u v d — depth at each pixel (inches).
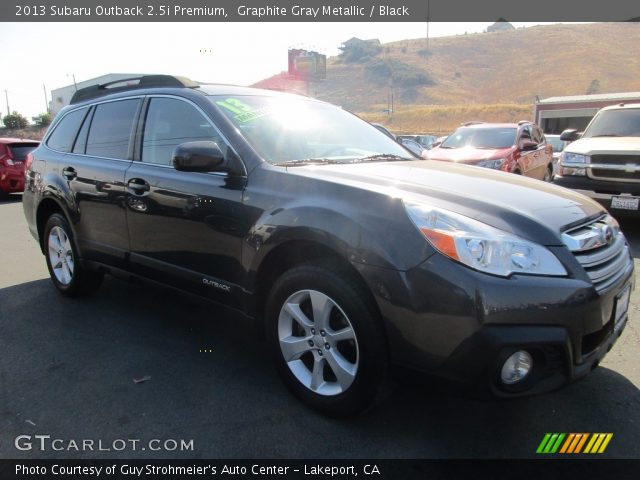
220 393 114.8
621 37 5270.7
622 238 115.3
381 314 91.2
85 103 172.2
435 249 87.3
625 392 115.3
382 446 96.6
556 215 98.8
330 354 101.3
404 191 99.1
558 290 86.0
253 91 145.5
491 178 120.3
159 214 131.0
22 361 130.3
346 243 94.1
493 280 84.0
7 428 102.3
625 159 254.8
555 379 88.9
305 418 105.0
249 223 110.7
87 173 155.1
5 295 181.6
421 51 5861.2
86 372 124.6
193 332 148.6
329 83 5324.8
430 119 3048.7
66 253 174.6
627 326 150.6
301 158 124.2
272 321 110.3
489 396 86.0
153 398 112.8
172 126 135.3
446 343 85.9
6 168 463.2
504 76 4837.6
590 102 780.0
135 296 179.8
